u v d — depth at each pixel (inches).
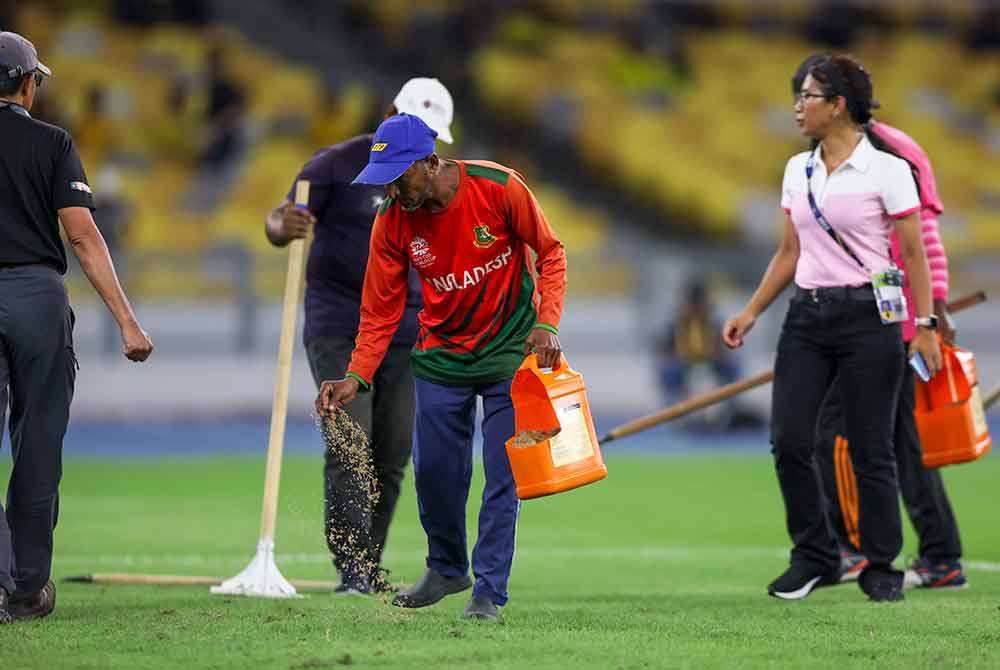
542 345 689.0
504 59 3740.2
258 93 3376.0
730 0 4008.4
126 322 706.8
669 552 1205.7
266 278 2736.2
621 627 696.4
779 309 2790.4
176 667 566.9
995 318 2960.1
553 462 685.9
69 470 1936.5
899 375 842.2
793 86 856.3
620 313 2832.2
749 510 1560.0
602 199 3467.0
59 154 706.8
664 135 3607.3
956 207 3499.0
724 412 2618.1
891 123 3789.4
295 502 868.6
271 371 2733.8
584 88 3686.0
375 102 3289.9
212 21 3604.8
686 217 3422.7
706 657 601.6
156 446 2311.8
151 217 3009.4
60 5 3511.3
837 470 952.3
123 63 3403.1
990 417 2876.5
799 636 666.2
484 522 722.8
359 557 854.5
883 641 650.8
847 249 837.8
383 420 895.1
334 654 596.4
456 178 693.3
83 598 822.5
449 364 725.9
